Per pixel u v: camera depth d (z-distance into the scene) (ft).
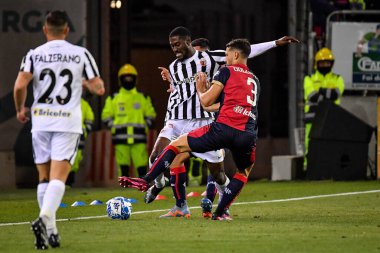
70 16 181.06
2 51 179.83
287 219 102.12
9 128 180.14
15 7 180.45
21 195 155.33
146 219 102.12
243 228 91.61
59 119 79.41
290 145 185.98
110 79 204.44
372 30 185.37
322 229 90.79
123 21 205.26
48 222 77.15
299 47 185.06
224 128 93.86
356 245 79.10
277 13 271.90
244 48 95.25
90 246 78.43
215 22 270.67
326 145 170.60
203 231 89.04
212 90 94.27
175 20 277.64
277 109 258.37
